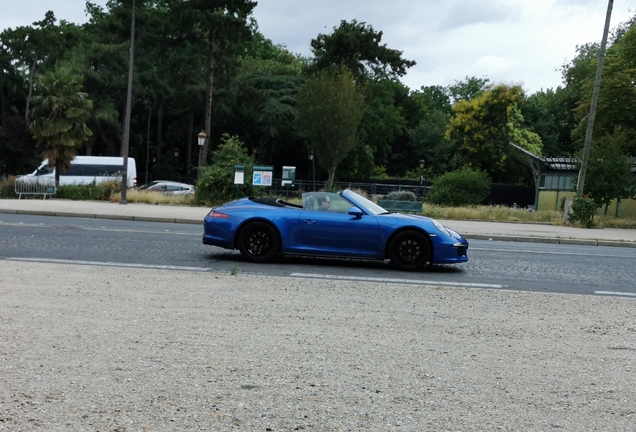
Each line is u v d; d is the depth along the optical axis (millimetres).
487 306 7508
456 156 62438
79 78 35062
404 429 3566
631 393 4383
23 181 31547
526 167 58312
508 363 5031
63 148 34625
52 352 4762
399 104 76812
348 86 49875
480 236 19922
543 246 18188
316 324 6109
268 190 42906
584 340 5926
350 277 9727
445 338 5785
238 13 51094
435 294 8227
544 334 6121
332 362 4828
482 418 3793
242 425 3529
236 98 57750
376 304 7328
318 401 3961
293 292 7898
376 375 4551
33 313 6043
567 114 73812
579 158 29422
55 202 27531
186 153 66750
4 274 8258
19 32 55969
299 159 65750
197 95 56188
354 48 62062
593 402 4168
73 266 9367
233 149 30047
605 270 12508
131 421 3523
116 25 55625
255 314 6441
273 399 3963
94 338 5219
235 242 11070
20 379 4137
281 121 57562
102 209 23688
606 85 38812
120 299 6918
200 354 4887
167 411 3689
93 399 3838
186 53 52000
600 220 28469
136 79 54688
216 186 29625
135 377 4270
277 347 5188
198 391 4051
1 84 56438
